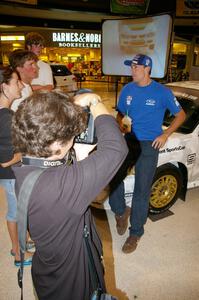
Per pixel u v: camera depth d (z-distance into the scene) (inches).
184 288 84.2
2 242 102.0
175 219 118.4
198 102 126.0
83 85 655.8
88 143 41.2
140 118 91.7
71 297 38.6
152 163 92.4
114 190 100.0
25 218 33.2
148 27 233.3
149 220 117.2
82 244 37.4
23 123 30.8
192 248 101.5
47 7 403.9
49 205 32.0
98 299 39.0
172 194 119.4
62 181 31.4
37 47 118.3
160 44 230.8
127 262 93.9
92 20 516.4
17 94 69.8
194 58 676.1
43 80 125.5
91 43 560.7
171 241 104.9
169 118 130.0
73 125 32.5
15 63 87.4
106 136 33.5
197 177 125.0
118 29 254.5
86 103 39.3
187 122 121.9
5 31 576.4
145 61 86.0
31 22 486.3
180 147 112.2
